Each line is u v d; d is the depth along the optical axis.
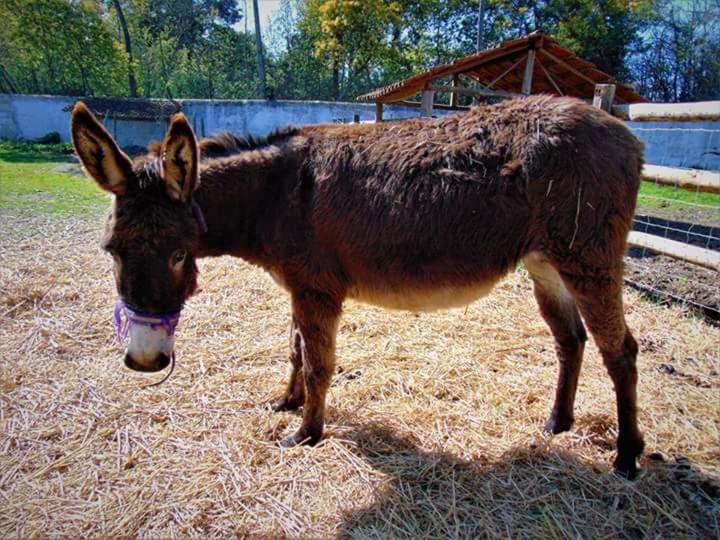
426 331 3.69
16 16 21.95
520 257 2.14
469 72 10.63
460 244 2.07
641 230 6.72
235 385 2.97
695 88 23.88
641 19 23.41
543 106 2.12
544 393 2.87
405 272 2.17
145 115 18.91
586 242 1.98
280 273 2.35
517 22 25.34
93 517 1.95
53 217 6.98
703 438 2.41
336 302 2.34
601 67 23.62
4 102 19.48
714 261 3.79
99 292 4.30
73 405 2.70
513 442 2.44
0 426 2.50
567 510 2.00
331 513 1.99
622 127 2.11
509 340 3.55
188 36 34.72
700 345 3.33
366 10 23.11
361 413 2.69
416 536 1.87
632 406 2.18
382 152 2.17
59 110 19.78
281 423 2.61
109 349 3.35
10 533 1.87
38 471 2.19
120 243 1.81
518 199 2.00
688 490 2.09
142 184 1.83
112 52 23.92
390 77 25.86
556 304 2.43
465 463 2.29
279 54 33.84
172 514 1.98
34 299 4.12
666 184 4.13
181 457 2.31
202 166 2.23
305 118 18.69
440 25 26.25
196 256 2.28
